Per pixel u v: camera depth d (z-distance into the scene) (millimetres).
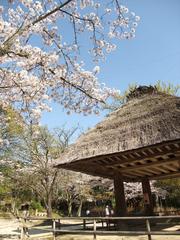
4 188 24641
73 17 7473
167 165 9914
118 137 7961
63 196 26469
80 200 26875
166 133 6816
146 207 11312
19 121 8570
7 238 11391
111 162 8906
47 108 7840
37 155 20609
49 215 19953
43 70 7395
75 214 27766
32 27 6816
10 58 6938
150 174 11562
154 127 7379
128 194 23188
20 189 23391
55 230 7672
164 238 6879
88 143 8578
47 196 20438
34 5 7098
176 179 19562
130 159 8469
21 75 6980
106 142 8055
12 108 7953
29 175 20828
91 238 7609
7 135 16828
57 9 6836
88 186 26031
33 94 7320
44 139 20453
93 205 28875
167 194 22156
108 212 12078
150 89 10859
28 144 20062
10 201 28016
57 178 21922
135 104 10133
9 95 7602
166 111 7969
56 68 7473
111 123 9336
